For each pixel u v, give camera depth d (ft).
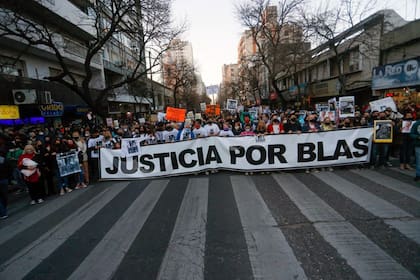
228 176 19.63
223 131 23.12
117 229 11.53
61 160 18.31
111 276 8.04
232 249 9.21
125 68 99.14
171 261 8.67
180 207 13.76
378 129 19.08
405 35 44.04
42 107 39.22
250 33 77.92
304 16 53.11
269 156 19.97
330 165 19.84
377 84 40.75
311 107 74.02
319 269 7.79
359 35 51.24
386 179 16.49
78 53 59.57
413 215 11.04
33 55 47.65
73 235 11.25
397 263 7.86
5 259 9.54
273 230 10.50
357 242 9.19
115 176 20.99
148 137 25.86
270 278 7.50
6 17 34.19
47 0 43.16
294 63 66.49
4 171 14.38
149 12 39.32
